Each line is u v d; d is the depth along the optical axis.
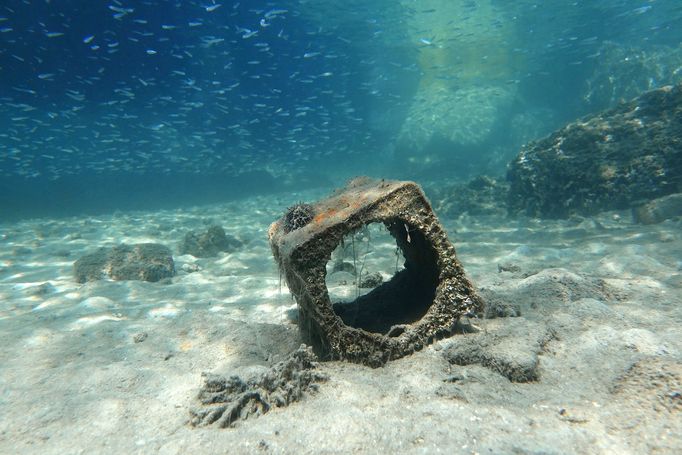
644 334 2.60
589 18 28.58
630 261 4.92
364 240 8.49
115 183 21.86
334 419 2.15
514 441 1.83
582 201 9.29
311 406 2.34
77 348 3.57
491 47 28.28
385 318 3.57
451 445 1.83
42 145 24.25
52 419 2.40
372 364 2.84
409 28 27.53
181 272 7.41
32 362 3.33
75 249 9.68
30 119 22.17
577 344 2.77
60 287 6.36
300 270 2.82
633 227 7.53
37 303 5.48
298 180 25.98
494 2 24.30
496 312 3.37
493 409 2.13
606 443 1.80
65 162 24.09
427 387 2.46
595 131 9.68
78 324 4.34
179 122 22.88
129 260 7.00
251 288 5.67
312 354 2.82
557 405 2.17
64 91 21.33
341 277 5.85
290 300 4.93
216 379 2.58
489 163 24.20
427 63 29.70
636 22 32.47
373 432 2.00
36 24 16.77
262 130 30.05
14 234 12.33
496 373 2.57
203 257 8.69
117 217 16.59
